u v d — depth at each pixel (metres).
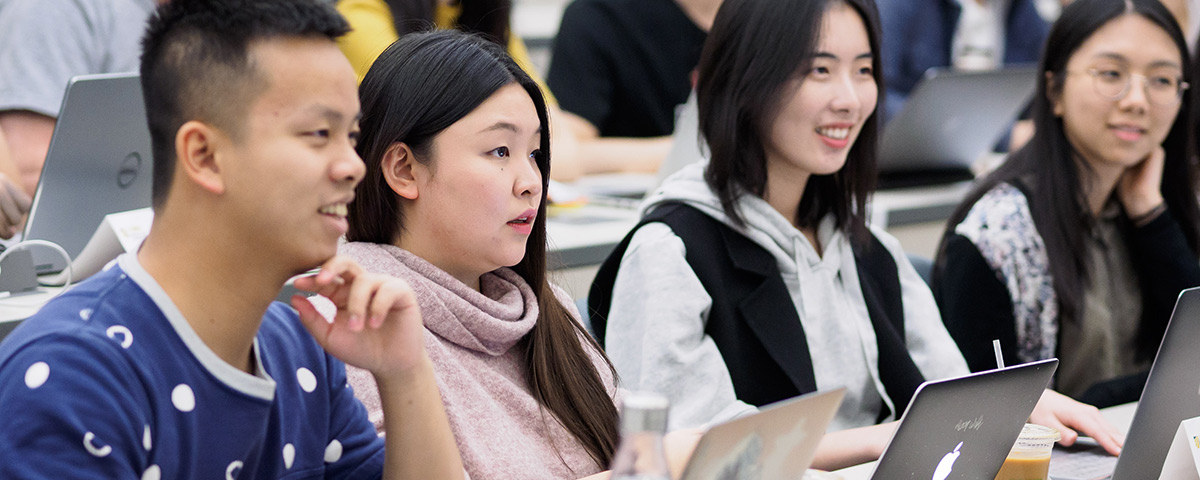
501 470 1.31
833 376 1.83
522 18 5.46
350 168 0.91
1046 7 6.01
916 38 4.29
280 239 0.91
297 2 0.91
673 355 1.69
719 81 1.82
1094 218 2.29
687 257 1.78
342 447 1.14
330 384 1.13
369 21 2.86
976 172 3.65
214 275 0.93
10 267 1.79
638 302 1.76
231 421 0.97
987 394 1.07
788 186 1.86
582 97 3.84
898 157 3.26
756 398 1.78
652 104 3.92
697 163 1.92
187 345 0.94
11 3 2.40
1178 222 2.41
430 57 1.36
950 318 2.24
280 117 0.89
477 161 1.34
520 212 1.36
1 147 2.15
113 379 0.89
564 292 1.61
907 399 1.87
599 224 2.65
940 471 1.09
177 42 0.90
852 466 1.50
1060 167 2.25
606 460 1.43
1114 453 1.57
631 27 3.88
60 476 0.85
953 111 3.17
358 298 0.97
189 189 0.91
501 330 1.37
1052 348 2.22
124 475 0.88
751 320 1.78
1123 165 2.27
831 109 1.77
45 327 0.90
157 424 0.92
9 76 2.37
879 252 2.01
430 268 1.35
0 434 0.85
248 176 0.89
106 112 1.87
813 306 1.84
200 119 0.89
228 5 0.89
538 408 1.40
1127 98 2.19
